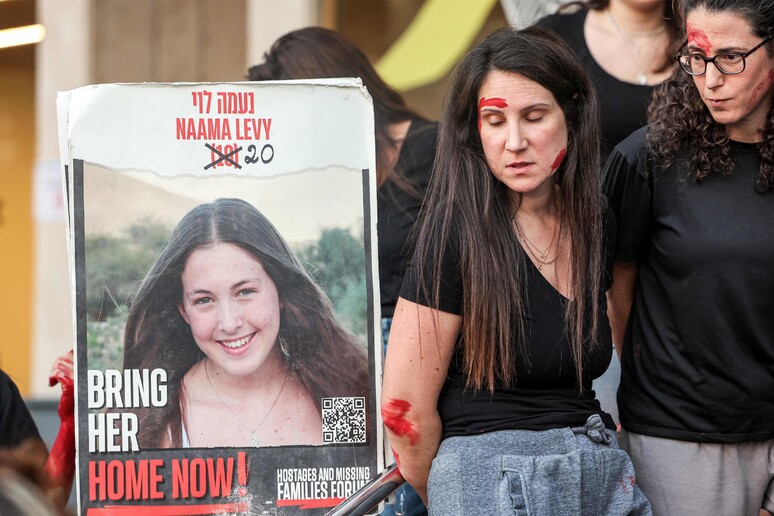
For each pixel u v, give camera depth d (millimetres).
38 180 13094
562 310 4625
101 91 4707
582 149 4707
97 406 4660
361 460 4734
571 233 4707
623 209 5141
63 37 12711
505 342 4543
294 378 4730
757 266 4910
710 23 4746
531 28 4703
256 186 4750
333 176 4770
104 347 4672
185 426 4688
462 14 10484
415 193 6543
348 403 4734
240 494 4691
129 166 4711
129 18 12578
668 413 5113
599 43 6461
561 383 4660
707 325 4988
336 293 4750
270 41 12047
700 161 4988
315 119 4773
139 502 4660
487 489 4449
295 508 4707
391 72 10461
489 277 4543
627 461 4625
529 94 4559
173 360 4695
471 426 4598
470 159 4684
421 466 4703
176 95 4734
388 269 6469
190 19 12289
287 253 4750
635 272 5273
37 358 13180
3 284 14188
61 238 13148
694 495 5098
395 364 4617
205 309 4719
